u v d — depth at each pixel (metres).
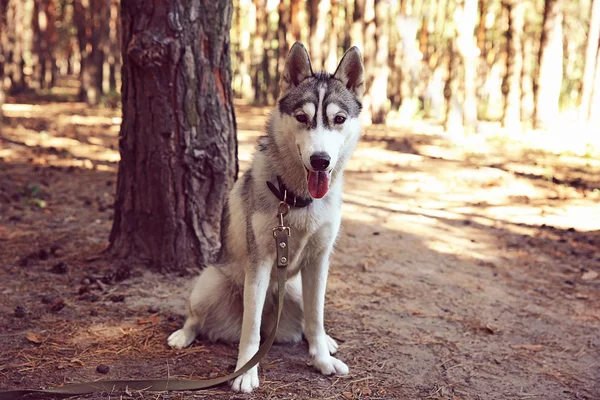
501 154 13.40
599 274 5.80
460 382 3.54
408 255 6.26
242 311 3.85
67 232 6.44
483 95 31.42
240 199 3.62
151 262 5.23
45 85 33.19
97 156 11.92
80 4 23.88
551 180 10.45
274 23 33.97
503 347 4.10
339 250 6.33
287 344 3.95
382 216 7.95
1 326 3.99
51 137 14.14
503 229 7.44
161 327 4.12
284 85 3.54
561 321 4.63
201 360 3.64
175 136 4.95
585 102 19.97
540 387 3.54
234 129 5.30
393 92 28.94
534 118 18.64
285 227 3.29
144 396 3.13
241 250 3.62
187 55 4.85
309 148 3.14
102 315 4.29
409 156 13.09
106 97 25.30
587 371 3.79
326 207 3.40
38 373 3.38
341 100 3.37
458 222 7.73
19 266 5.24
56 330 3.99
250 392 3.23
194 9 4.83
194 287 3.92
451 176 10.78
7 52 26.03
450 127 17.17
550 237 7.11
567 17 31.84
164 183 5.03
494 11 27.89
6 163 10.46
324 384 3.39
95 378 3.36
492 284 5.46
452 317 4.61
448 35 25.42
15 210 7.30
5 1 19.52
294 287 3.87
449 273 5.72
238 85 36.69
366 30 20.06
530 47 25.67
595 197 9.18
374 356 3.83
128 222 5.31
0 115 16.16
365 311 4.64
